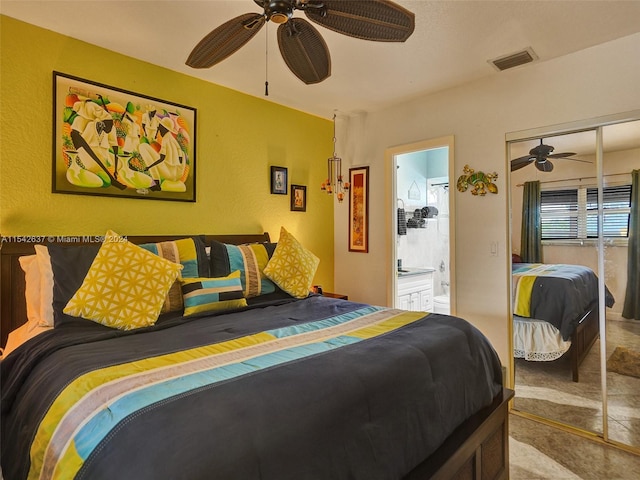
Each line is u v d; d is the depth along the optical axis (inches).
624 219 90.3
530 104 102.7
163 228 103.7
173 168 105.3
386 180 138.8
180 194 107.0
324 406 41.2
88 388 42.9
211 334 65.7
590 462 81.7
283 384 42.8
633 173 88.4
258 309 88.7
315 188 149.4
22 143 80.7
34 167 82.3
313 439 38.0
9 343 69.1
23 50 80.8
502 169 108.3
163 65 102.0
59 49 85.5
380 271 142.4
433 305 177.3
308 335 65.3
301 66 72.4
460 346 67.4
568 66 96.0
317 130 149.5
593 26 82.5
